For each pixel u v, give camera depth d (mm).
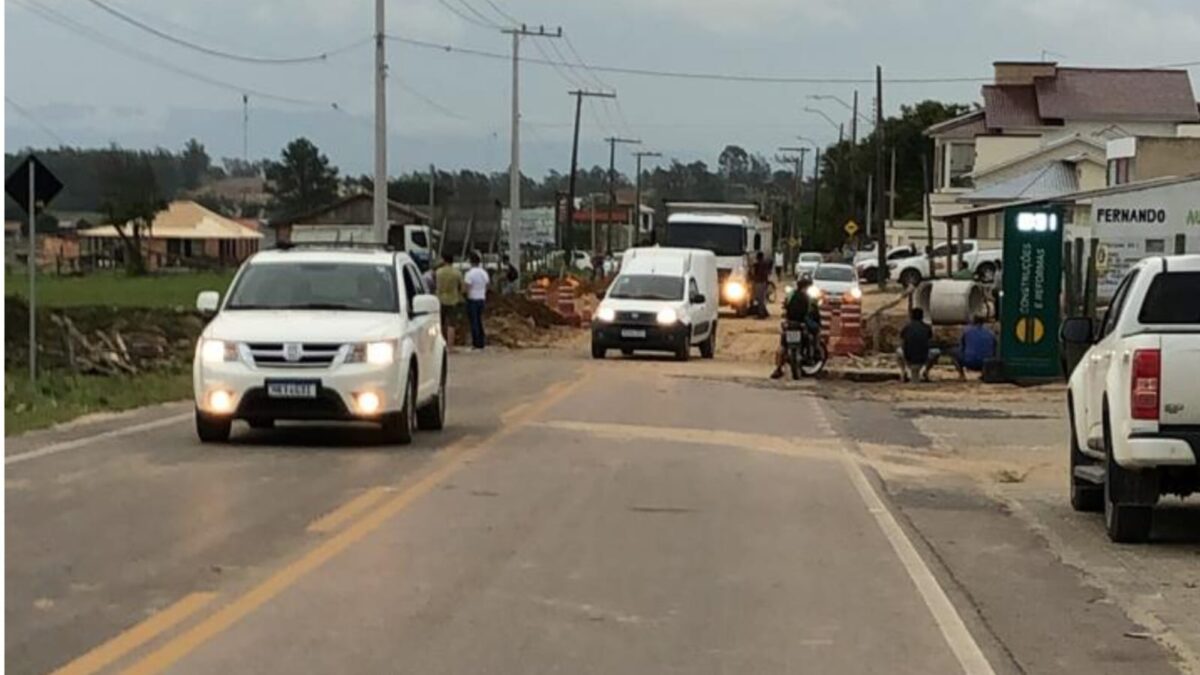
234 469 20766
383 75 58906
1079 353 34094
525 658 11047
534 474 21172
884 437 28484
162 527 16172
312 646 11258
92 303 66250
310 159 196625
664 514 18000
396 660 10914
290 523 16562
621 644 11547
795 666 11023
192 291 84000
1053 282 40312
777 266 149500
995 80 115125
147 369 39000
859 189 167750
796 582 14180
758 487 20688
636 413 30891
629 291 51094
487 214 159500
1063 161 92688
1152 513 17047
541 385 38031
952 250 92125
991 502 20328
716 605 13047
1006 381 40688
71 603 12508
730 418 30625
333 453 22766
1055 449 27047
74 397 30188
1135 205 49812
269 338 22906
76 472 20281
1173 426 15836
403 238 105750
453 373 42312
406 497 18594
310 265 24891
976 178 101938
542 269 120125
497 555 15062
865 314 65188
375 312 24172
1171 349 15773
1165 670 11250
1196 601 13836
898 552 15930
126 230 147875
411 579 13789
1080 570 15328
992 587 14359
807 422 30453
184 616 12094
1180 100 112688
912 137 165625
